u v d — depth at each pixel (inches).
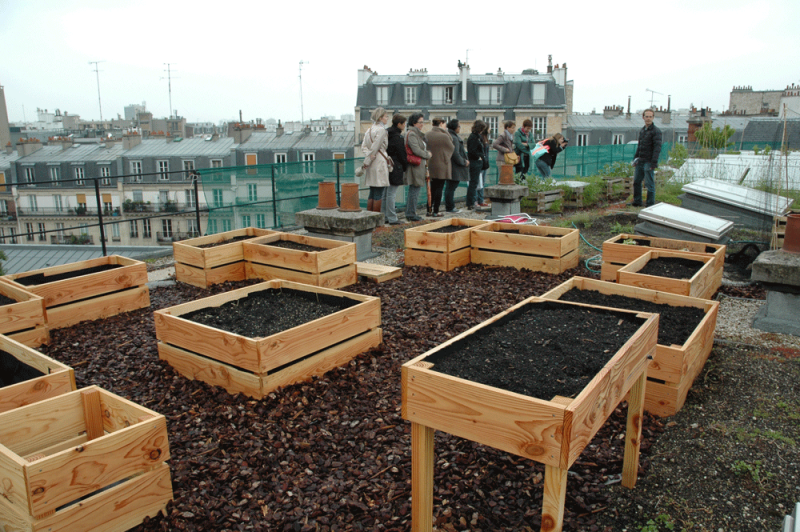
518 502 111.9
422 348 189.3
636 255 255.9
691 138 845.8
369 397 156.2
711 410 147.4
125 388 164.7
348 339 177.9
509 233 305.1
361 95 2106.3
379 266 286.5
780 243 309.7
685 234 299.7
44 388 127.9
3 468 94.6
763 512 109.1
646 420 143.0
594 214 464.4
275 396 152.6
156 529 106.6
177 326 168.4
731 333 202.2
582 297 186.2
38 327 196.9
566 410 78.5
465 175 470.9
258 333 166.1
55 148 1814.7
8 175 1728.6
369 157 378.9
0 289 216.7
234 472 122.7
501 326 129.2
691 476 120.6
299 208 454.3
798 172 407.5
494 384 97.3
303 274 256.2
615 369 95.6
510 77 2156.7
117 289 231.3
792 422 140.2
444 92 2103.8
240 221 437.7
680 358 140.9
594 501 113.7
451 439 134.3
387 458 126.7
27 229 1737.2
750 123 854.5
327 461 126.4
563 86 2118.6
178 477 119.8
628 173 653.3
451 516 108.6
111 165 1704.0
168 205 1684.3
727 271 292.7
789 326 199.8
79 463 96.7
